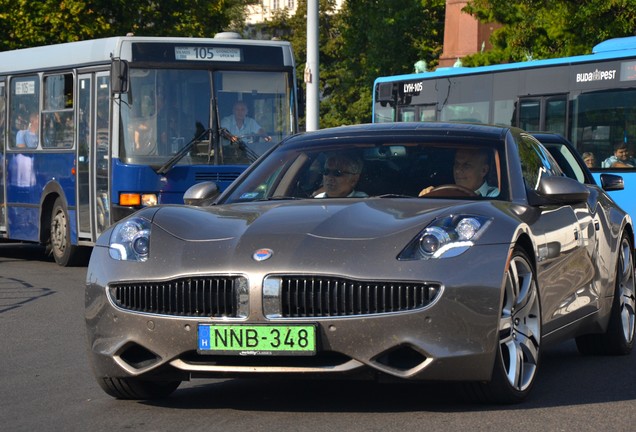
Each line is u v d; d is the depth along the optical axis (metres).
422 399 8.49
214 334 7.68
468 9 41.06
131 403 8.69
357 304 7.53
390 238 7.74
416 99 30.48
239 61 21.97
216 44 21.86
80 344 12.28
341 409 8.18
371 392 8.82
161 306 7.92
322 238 7.80
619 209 11.41
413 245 7.69
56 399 8.99
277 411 8.16
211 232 8.16
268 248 7.76
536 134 11.99
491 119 28.28
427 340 7.48
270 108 22.14
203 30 46.69
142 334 7.92
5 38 42.19
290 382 9.36
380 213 8.20
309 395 8.76
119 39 21.45
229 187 9.66
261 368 7.68
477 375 7.63
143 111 21.28
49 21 42.03
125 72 20.89
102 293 8.13
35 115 23.98
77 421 8.08
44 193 23.47
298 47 84.62
